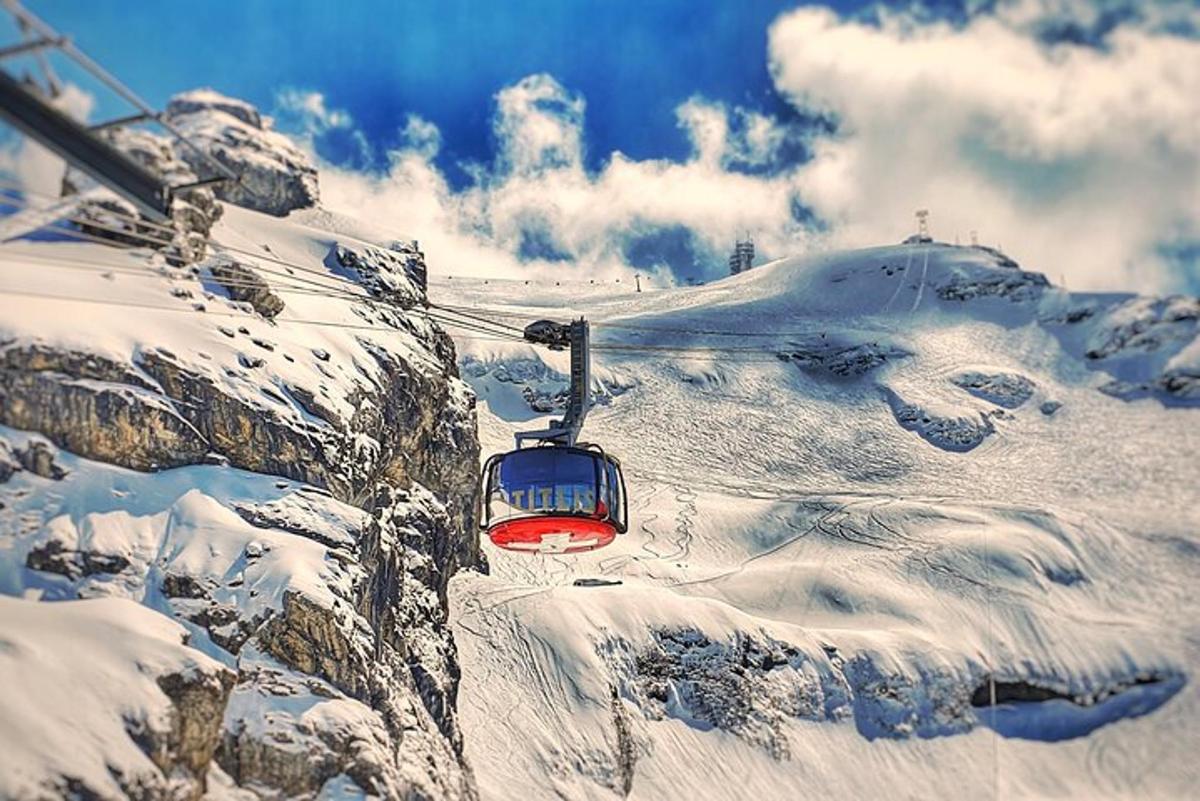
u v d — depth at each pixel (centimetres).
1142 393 14750
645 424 16238
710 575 10750
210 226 6122
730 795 7156
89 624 3656
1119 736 8506
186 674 3603
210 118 9050
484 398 16575
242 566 4428
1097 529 11388
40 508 4431
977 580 10294
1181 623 9669
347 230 8825
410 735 4547
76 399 4753
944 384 16862
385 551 5319
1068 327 17875
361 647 4350
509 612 7488
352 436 5734
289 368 5700
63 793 3012
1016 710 8800
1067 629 9506
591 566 10688
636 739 7119
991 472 14012
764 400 17012
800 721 8038
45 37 2047
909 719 8400
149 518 4591
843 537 11750
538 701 6894
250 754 3791
